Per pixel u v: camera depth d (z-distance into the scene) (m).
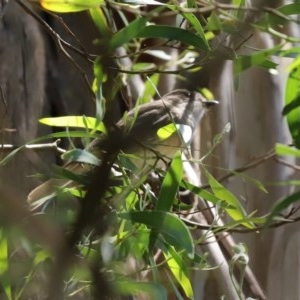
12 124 8.29
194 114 8.43
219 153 9.07
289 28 7.33
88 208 3.29
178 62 6.92
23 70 8.58
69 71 8.67
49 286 3.20
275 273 9.16
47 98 8.59
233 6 4.88
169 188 5.14
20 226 3.29
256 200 9.08
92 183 3.31
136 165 5.89
